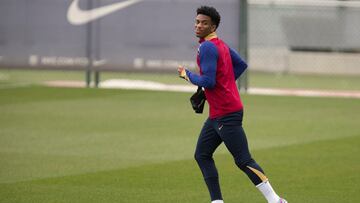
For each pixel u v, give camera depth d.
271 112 45.94
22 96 51.66
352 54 68.00
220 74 21.81
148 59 55.97
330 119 43.38
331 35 62.19
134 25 55.94
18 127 39.44
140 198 25.34
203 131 22.66
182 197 25.52
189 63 55.47
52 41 56.94
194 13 55.12
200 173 29.22
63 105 47.66
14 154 32.62
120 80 61.34
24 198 25.16
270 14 65.75
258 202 25.09
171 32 55.47
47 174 28.84
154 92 54.81
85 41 56.75
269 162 31.47
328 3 60.44
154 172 29.36
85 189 26.53
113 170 29.67
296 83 63.09
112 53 56.44
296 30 63.53
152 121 41.94
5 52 57.31
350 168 30.38
